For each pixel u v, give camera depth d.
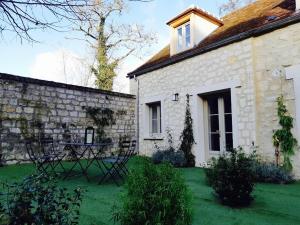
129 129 10.69
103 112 9.88
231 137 7.39
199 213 3.47
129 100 10.84
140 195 2.33
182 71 8.73
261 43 6.57
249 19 8.09
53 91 8.52
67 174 5.77
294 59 5.90
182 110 8.61
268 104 6.29
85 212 3.40
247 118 6.61
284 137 5.82
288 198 4.21
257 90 6.55
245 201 3.80
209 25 9.32
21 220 2.00
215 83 7.53
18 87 7.68
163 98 9.43
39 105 8.12
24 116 7.75
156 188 2.34
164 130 9.27
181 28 9.46
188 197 2.44
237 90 6.91
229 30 8.16
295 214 3.44
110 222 3.05
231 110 7.30
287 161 5.75
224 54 7.35
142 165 2.57
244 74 6.77
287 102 5.95
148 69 10.11
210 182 4.72
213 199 4.16
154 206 2.28
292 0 7.25
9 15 2.44
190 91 8.36
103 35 13.27
